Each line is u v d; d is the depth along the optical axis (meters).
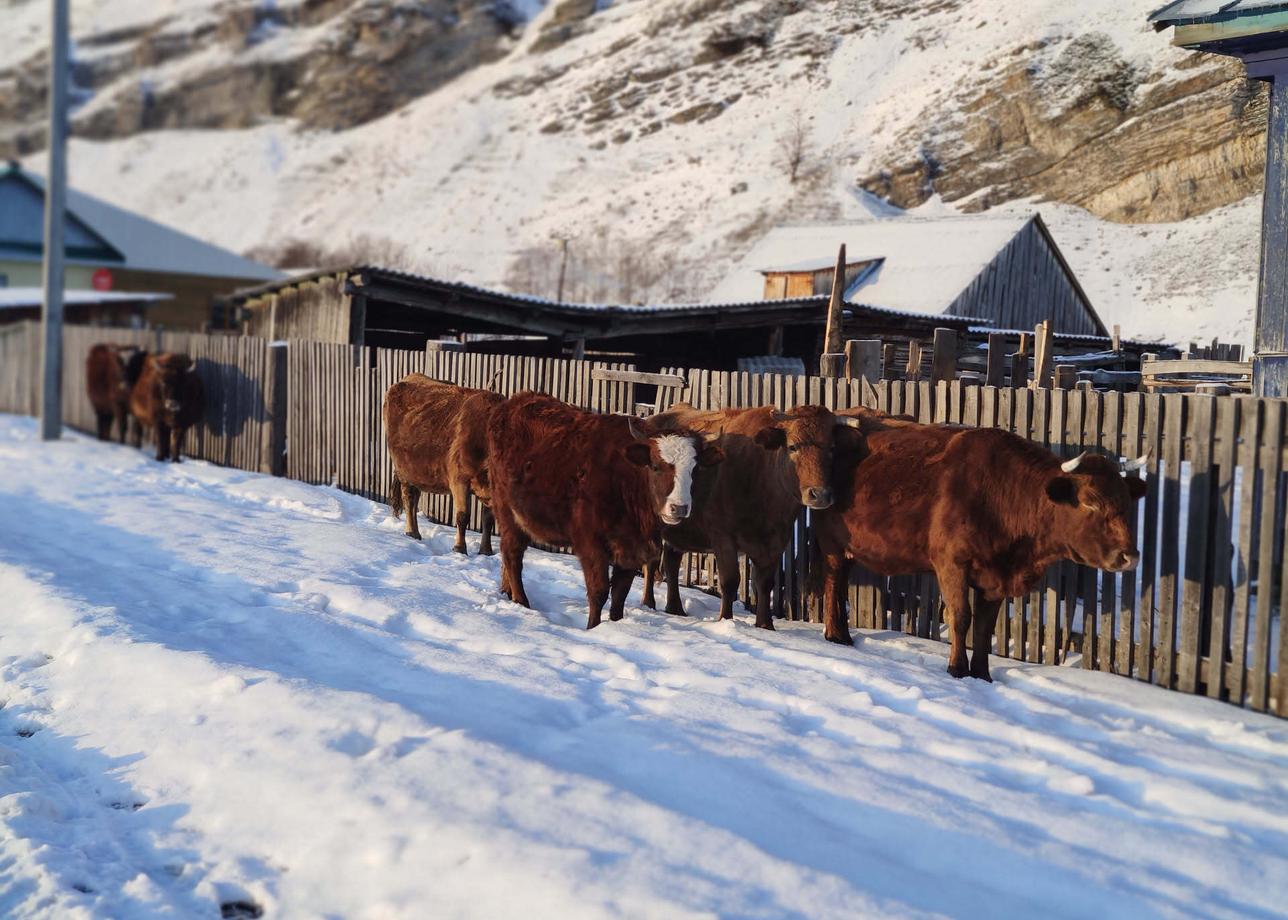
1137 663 7.16
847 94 81.81
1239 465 6.59
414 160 106.69
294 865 4.90
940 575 7.22
